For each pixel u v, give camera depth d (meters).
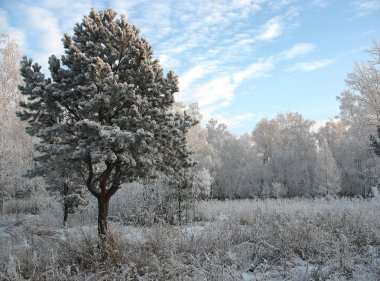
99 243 8.27
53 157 8.78
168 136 8.46
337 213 11.96
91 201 18.94
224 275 6.55
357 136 32.19
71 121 8.82
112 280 6.86
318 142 58.16
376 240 9.30
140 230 9.94
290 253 8.28
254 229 10.13
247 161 60.91
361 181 43.56
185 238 9.35
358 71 27.05
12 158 21.88
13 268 6.56
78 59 8.40
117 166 9.05
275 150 57.47
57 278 6.73
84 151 8.05
